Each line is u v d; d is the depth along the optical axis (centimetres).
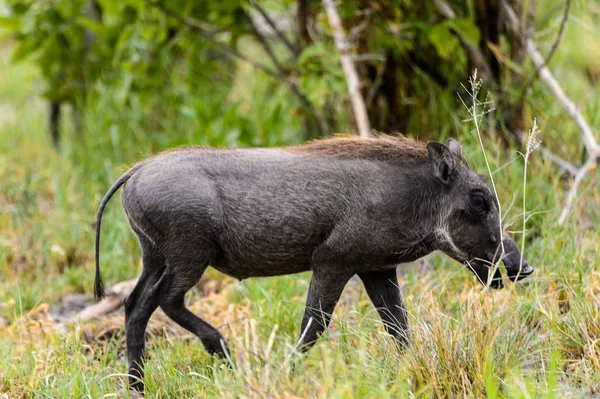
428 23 1802
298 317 1316
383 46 1798
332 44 1897
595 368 1054
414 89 1838
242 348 1025
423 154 1143
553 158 1686
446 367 1015
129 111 2195
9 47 3400
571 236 1391
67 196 1928
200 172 1126
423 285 1381
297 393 956
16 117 2788
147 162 1151
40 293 1593
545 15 1911
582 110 1898
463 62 1817
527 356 1098
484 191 1123
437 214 1126
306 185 1122
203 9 1928
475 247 1131
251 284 1433
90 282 1631
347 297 1429
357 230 1115
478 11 1750
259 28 2298
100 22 2275
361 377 991
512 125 1733
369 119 1836
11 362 1229
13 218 1881
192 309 1441
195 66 2136
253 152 1155
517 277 1138
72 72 2219
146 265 1158
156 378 1140
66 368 1166
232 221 1126
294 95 1936
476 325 1043
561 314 1233
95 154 2091
